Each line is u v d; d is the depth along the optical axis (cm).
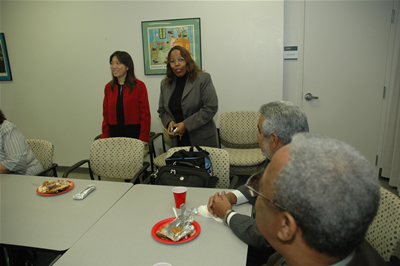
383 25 288
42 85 361
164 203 134
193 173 162
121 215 123
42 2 336
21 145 192
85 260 93
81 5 328
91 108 355
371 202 47
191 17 308
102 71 341
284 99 325
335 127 320
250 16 297
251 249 120
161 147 349
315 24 301
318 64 310
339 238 48
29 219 121
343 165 47
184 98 234
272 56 302
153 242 102
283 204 51
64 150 377
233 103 321
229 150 286
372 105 307
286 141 118
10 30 352
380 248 104
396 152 279
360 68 302
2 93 374
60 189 147
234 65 311
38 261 189
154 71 327
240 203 132
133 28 322
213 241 102
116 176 215
